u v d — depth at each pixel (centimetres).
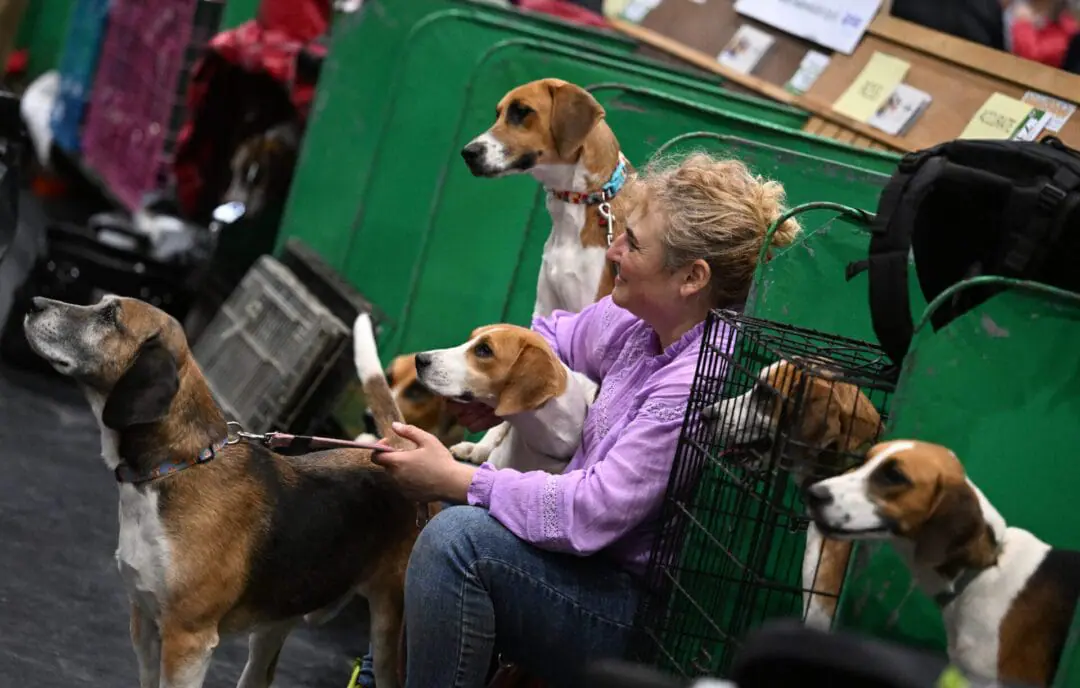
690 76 550
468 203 500
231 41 634
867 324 301
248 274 571
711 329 286
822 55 597
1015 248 236
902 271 238
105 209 887
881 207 244
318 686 396
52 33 941
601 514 279
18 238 653
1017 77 534
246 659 401
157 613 301
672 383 285
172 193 706
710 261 290
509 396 316
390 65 566
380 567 329
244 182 629
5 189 562
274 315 536
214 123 664
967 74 551
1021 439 212
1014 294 212
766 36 616
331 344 502
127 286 638
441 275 504
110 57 805
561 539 280
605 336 336
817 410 242
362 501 323
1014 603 207
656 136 443
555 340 357
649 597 283
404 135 545
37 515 468
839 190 363
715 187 292
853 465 240
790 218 298
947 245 255
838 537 213
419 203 542
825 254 297
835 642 143
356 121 575
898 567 216
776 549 265
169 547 293
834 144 417
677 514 278
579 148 418
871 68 574
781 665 143
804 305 298
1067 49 536
